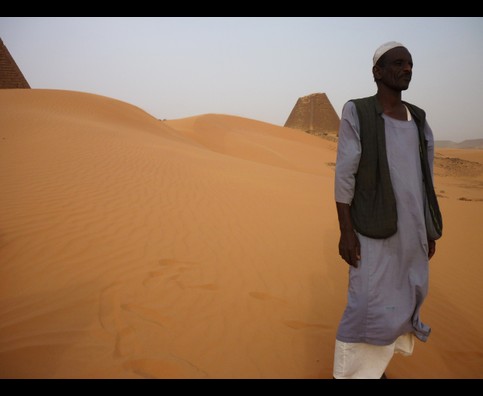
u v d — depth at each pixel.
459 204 15.65
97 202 6.81
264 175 15.06
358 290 2.37
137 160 11.66
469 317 4.26
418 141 2.47
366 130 2.41
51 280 3.92
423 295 2.43
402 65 2.40
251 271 4.88
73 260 4.44
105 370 2.66
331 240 6.77
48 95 29.67
